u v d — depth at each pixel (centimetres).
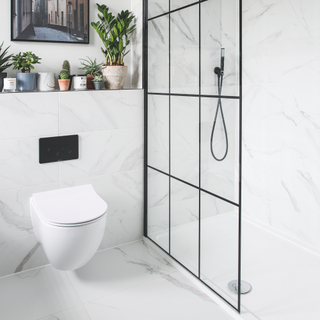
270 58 250
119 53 238
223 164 179
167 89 218
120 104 235
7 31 212
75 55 238
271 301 191
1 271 212
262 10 250
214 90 180
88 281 210
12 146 201
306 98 230
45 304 189
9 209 207
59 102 212
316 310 183
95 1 239
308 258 234
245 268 223
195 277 211
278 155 256
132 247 253
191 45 193
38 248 222
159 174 237
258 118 267
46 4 220
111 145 237
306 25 223
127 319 179
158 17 221
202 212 199
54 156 214
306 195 240
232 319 179
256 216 282
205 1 179
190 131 202
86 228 176
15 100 197
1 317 178
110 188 242
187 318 180
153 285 207
